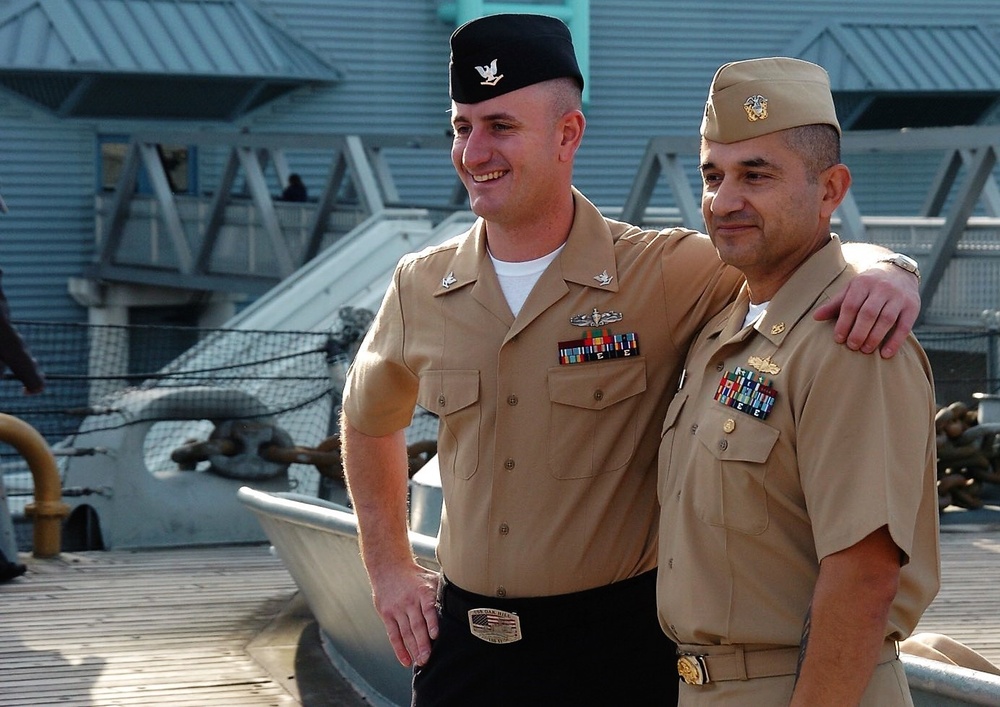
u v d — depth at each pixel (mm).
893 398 1967
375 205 14812
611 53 23797
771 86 2074
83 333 20500
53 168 21078
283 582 6406
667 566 2201
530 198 2480
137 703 4574
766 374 2072
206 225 18359
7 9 20547
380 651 4441
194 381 11016
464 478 2564
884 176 24156
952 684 2617
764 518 2053
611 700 2488
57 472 6980
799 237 2107
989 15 25266
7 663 5043
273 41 22031
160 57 20609
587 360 2486
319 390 9414
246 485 7586
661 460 2299
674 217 13148
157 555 7090
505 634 2512
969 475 8477
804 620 2012
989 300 10414
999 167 23219
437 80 23172
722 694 2107
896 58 23734
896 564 1952
